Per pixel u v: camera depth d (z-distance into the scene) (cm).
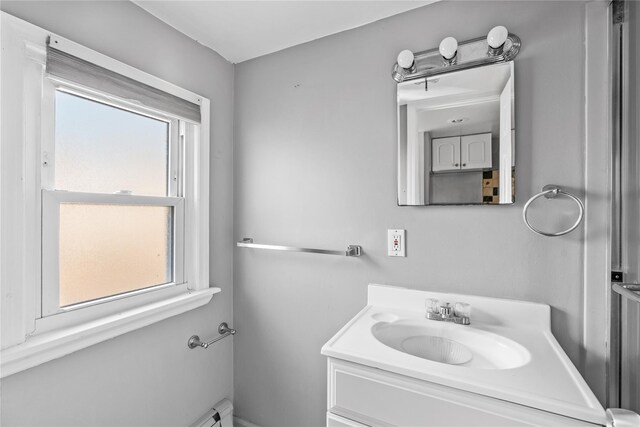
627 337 91
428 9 126
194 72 149
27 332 94
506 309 112
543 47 108
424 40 127
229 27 141
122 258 124
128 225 126
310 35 147
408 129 128
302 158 154
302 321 154
